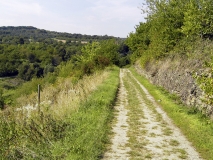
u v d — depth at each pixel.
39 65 94.38
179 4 20.44
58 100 13.55
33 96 20.98
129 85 23.78
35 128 7.88
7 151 6.57
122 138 8.57
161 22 21.62
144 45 41.22
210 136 8.40
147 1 24.66
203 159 6.95
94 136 8.05
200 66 12.85
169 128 9.91
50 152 6.75
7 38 161.38
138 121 10.88
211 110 10.17
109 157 6.91
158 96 16.70
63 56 106.62
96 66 32.62
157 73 23.27
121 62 69.69
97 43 45.91
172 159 6.87
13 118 9.01
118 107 13.81
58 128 8.50
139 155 7.09
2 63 89.31
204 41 14.77
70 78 27.98
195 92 12.23
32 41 163.50
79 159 6.28
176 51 19.30
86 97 13.45
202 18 14.67
